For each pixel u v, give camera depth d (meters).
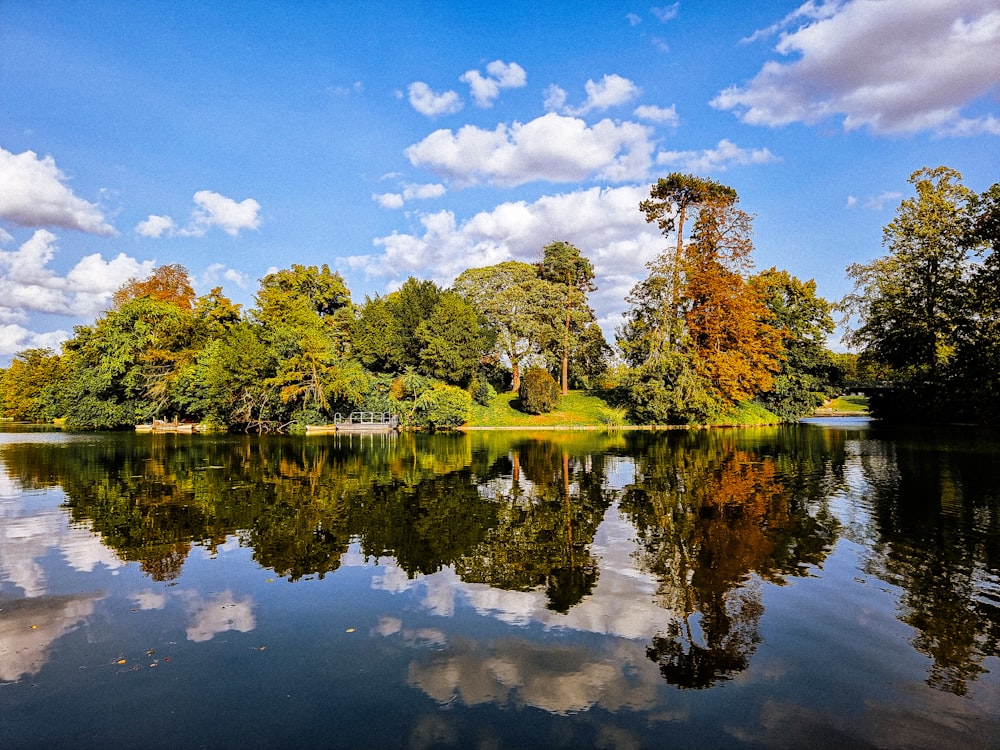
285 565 9.25
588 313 61.25
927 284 41.00
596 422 47.41
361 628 6.82
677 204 49.41
